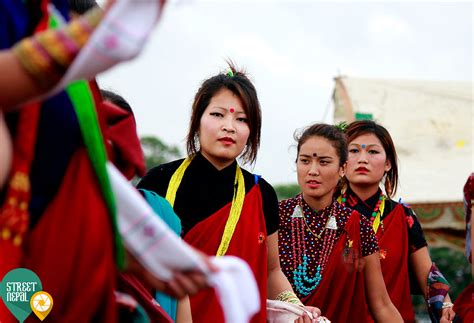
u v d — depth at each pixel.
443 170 8.49
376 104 8.98
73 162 2.08
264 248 4.61
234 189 4.64
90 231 2.01
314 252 5.45
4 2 2.00
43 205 2.06
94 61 1.77
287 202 5.60
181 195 4.57
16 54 1.77
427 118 8.98
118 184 2.07
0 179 1.89
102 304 2.06
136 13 1.77
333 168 5.39
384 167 6.27
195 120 4.64
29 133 1.98
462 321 4.21
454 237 8.58
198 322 4.24
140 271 2.19
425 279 6.26
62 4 2.20
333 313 5.47
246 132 4.58
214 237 4.52
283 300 4.71
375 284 5.60
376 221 6.21
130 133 2.65
